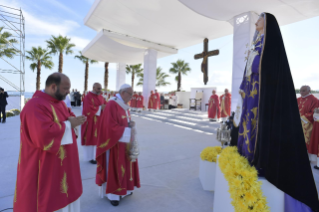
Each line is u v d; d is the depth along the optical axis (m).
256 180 1.77
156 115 15.12
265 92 1.80
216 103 11.44
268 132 1.79
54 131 1.83
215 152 3.39
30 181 1.82
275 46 1.80
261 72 1.83
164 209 2.79
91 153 4.76
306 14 8.67
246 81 2.18
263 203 1.71
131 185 2.93
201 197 3.16
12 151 5.41
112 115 2.83
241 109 2.25
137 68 35.72
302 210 1.84
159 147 6.23
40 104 1.84
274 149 1.77
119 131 2.72
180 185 3.58
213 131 9.23
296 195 1.75
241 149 2.19
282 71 1.79
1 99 10.30
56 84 1.95
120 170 2.78
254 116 2.00
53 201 1.87
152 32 15.19
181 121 12.00
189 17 12.29
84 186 3.46
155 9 11.88
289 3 7.71
